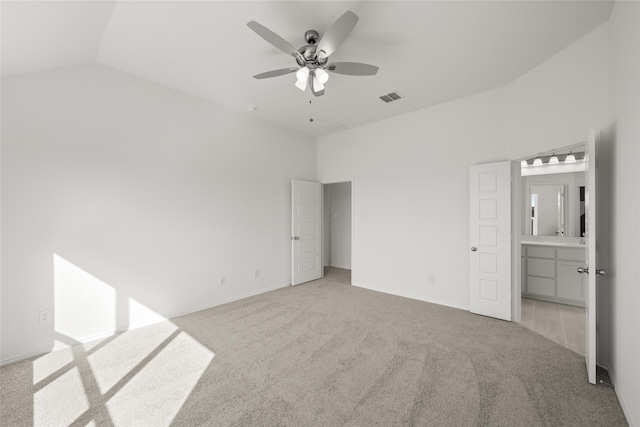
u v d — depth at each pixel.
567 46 2.57
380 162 4.57
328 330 3.03
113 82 2.96
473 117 3.62
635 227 1.65
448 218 3.84
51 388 2.04
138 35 2.41
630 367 1.69
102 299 2.89
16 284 2.43
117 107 2.99
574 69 2.50
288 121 4.60
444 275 3.87
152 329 3.08
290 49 2.14
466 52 2.67
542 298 4.05
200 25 2.28
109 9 2.07
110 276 2.94
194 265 3.64
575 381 2.09
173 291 3.44
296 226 4.99
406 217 4.25
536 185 4.64
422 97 3.69
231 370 2.27
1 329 2.37
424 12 2.14
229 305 3.87
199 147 3.71
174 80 3.23
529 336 2.87
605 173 2.21
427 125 4.03
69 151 2.69
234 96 3.66
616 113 1.99
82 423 1.71
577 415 1.75
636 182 1.63
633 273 1.67
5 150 2.37
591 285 2.03
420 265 4.10
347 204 6.63
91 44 2.49
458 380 2.12
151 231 3.25
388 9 2.10
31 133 2.49
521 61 2.83
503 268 3.30
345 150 5.07
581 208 4.33
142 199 3.18
